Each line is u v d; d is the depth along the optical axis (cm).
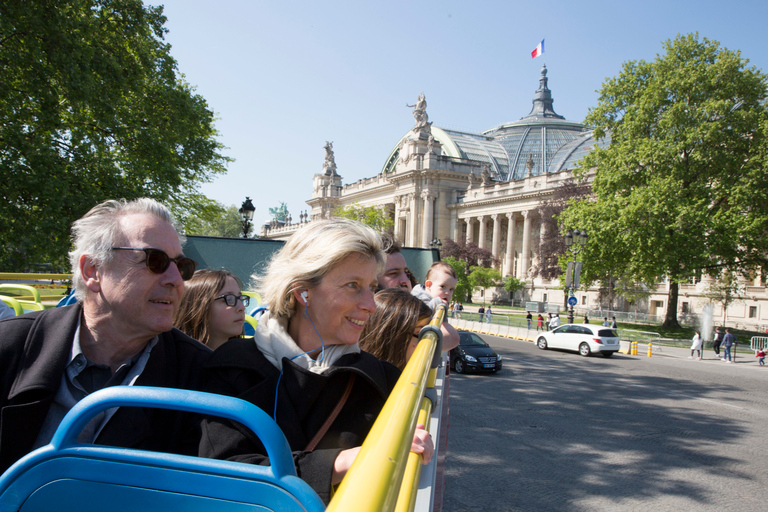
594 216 3794
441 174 8938
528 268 7738
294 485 120
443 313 407
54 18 1619
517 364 2297
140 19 2081
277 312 204
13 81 1731
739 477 868
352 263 195
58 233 1692
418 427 166
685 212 3353
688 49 3722
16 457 176
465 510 718
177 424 200
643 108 3731
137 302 193
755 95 3591
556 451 998
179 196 3005
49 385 182
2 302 361
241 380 193
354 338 201
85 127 1989
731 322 4919
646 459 956
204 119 2644
